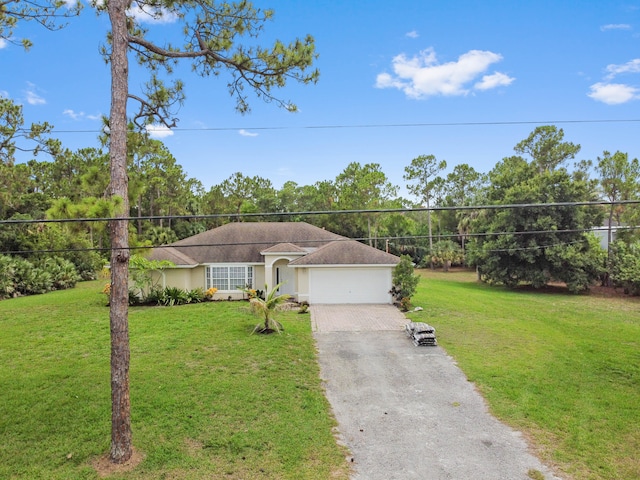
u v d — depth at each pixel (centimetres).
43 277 2953
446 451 828
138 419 913
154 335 1576
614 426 918
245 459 782
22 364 1256
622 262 3064
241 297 2498
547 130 5084
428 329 1516
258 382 1134
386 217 5444
